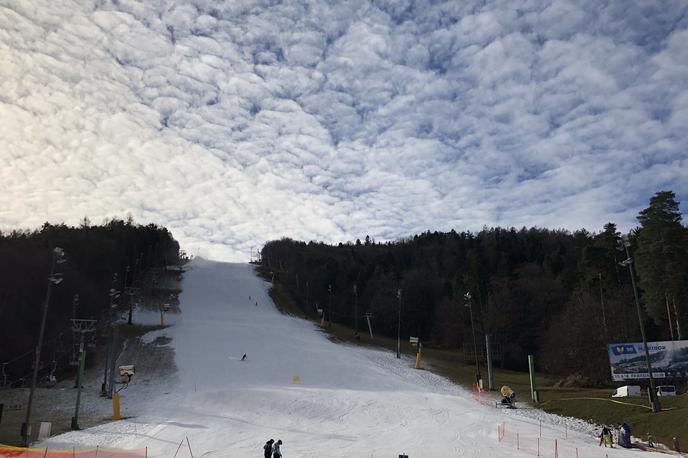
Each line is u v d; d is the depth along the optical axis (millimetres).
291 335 93938
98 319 94375
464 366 86250
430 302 128250
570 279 97812
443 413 47000
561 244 137750
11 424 42406
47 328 82375
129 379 59156
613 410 44938
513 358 97875
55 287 86938
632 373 50219
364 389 58281
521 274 116812
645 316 70000
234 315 114688
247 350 77812
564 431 41125
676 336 62938
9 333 75750
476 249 147875
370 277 143875
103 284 107062
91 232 129625
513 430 40719
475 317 105812
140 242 152125
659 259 57656
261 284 155125
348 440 37031
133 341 82000
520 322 101000
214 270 170125
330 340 96000
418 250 167125
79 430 39625
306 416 45188
